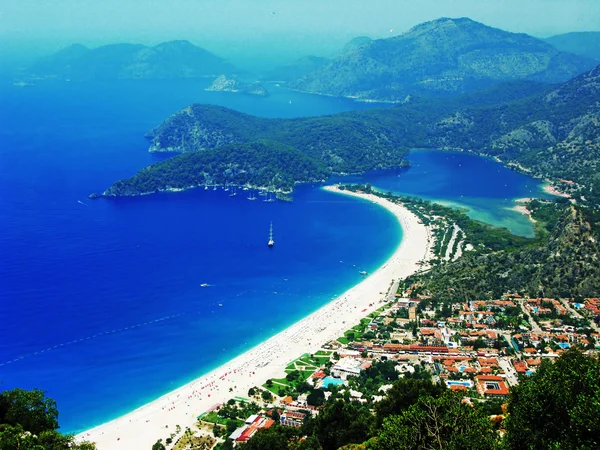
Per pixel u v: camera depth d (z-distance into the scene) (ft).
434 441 488.85
